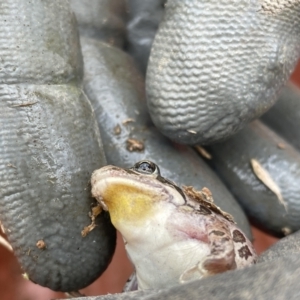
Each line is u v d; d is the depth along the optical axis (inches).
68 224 3.3
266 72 3.5
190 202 3.5
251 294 2.2
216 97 3.5
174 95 3.6
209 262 2.9
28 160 3.2
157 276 3.5
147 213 3.3
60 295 6.5
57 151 3.3
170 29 3.7
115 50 5.0
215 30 3.4
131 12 5.3
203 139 3.8
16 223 3.3
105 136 4.3
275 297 2.2
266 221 4.7
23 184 3.2
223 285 2.2
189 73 3.5
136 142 4.3
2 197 3.3
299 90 5.7
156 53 3.8
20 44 3.3
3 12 3.3
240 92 3.5
